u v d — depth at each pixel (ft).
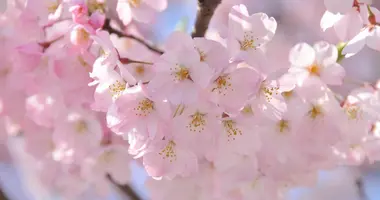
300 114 1.89
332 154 2.01
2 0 2.16
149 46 1.92
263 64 1.80
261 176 2.08
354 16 1.85
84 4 1.85
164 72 1.77
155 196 2.17
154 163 1.87
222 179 2.04
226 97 1.79
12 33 2.10
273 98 1.84
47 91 2.10
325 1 1.82
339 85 1.90
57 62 1.94
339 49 1.89
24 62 1.98
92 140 2.19
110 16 2.00
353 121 1.94
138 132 1.78
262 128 1.93
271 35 1.82
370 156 2.05
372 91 1.94
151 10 1.97
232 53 1.79
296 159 1.97
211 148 1.89
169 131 1.80
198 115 1.82
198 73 1.75
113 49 1.80
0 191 2.19
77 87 1.98
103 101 1.81
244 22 1.81
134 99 1.77
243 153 1.95
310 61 1.86
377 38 1.84
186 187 2.14
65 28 1.92
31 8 1.95
